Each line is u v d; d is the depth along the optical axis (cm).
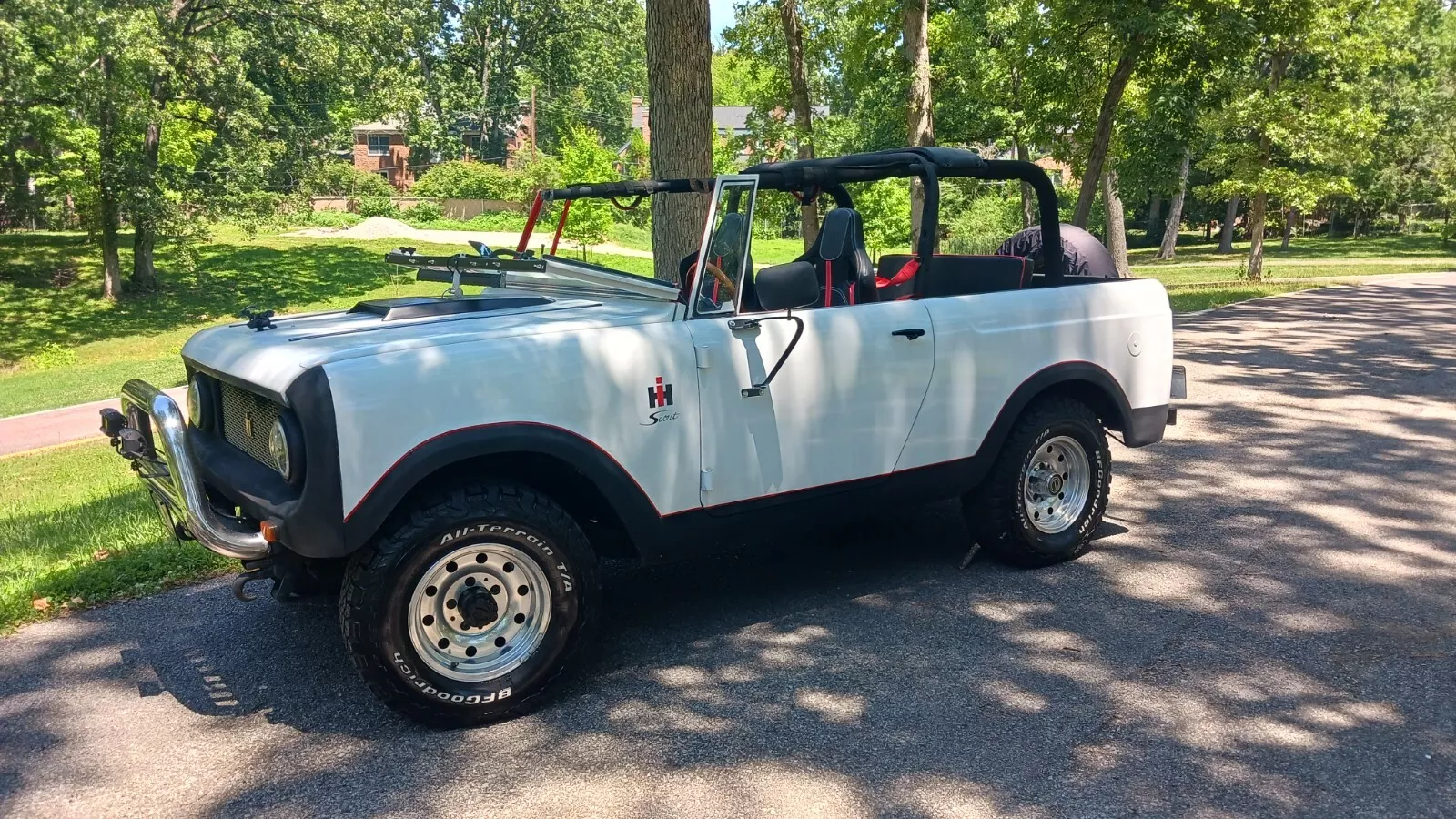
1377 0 2445
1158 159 1669
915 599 489
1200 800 316
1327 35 2383
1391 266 3450
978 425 493
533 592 382
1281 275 2989
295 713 388
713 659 428
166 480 387
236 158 3272
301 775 341
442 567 362
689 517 418
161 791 333
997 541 514
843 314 454
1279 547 554
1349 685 391
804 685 400
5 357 2575
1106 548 559
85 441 1361
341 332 402
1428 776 328
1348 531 579
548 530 377
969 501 519
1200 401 954
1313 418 875
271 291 3409
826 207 560
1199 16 1495
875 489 468
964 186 2769
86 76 2631
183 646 452
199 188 3212
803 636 448
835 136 3294
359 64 3412
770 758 346
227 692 407
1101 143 1570
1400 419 866
